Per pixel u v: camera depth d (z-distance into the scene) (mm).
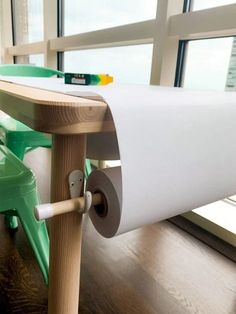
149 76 1409
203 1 1110
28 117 317
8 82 608
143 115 333
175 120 367
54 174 394
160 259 1034
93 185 431
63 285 443
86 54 1900
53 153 389
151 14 1307
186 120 381
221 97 481
